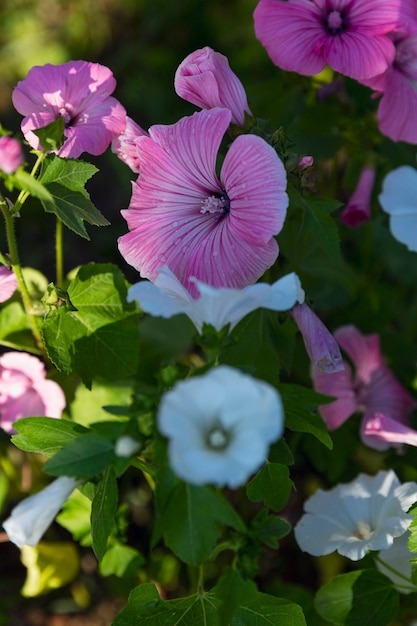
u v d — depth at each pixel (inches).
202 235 28.4
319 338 28.3
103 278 29.6
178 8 46.5
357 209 33.8
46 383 31.9
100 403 33.1
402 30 29.8
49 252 42.1
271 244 27.5
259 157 27.0
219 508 24.6
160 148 28.5
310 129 34.3
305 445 34.5
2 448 35.7
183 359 35.7
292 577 36.6
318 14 30.4
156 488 24.8
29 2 48.9
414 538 28.2
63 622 36.7
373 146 34.1
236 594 25.4
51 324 29.8
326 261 35.3
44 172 28.7
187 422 22.8
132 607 27.7
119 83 46.1
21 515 25.7
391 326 39.5
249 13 45.0
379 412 33.8
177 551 24.7
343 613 29.7
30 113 29.7
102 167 45.1
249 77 41.6
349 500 30.0
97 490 27.0
